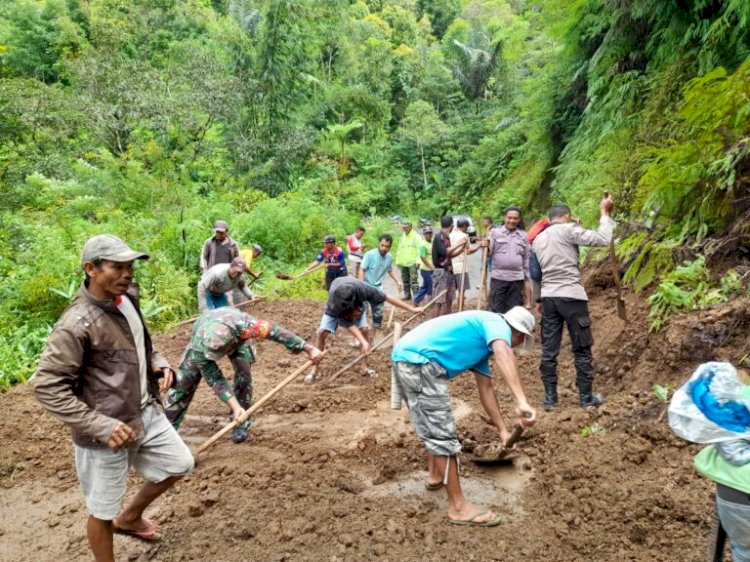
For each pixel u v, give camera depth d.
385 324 8.92
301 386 6.14
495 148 22.97
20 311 8.54
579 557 3.08
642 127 8.56
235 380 4.79
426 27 45.72
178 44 27.11
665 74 8.50
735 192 5.25
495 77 30.42
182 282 10.12
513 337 3.67
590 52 12.04
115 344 2.83
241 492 3.88
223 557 3.25
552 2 11.58
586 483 3.64
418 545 3.29
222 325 4.14
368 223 21.05
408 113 29.56
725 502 2.36
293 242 15.40
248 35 26.34
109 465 2.87
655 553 3.02
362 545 3.30
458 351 3.49
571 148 12.59
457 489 3.49
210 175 19.28
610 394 4.92
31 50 31.89
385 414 5.32
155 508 3.78
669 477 3.54
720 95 5.17
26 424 5.30
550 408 4.86
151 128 18.12
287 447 4.64
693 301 4.88
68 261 9.25
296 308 9.81
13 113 15.39
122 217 12.54
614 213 7.96
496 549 3.22
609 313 6.20
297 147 23.11
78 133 17.72
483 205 19.64
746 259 5.02
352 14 38.06
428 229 10.09
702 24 7.87
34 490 4.24
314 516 3.57
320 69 32.81
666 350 4.55
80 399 2.83
